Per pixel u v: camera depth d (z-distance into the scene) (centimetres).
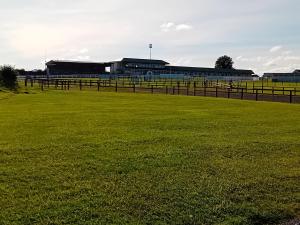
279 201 839
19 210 750
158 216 742
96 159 1146
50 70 11850
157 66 13250
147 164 1097
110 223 705
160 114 2361
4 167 1047
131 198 826
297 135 1620
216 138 1521
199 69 13925
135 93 4694
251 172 1040
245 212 774
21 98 3650
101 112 2450
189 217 739
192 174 1008
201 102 3384
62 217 724
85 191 864
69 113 2373
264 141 1470
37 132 1619
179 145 1370
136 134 1592
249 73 14725
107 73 12512
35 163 1093
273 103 3388
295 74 14875
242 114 2409
